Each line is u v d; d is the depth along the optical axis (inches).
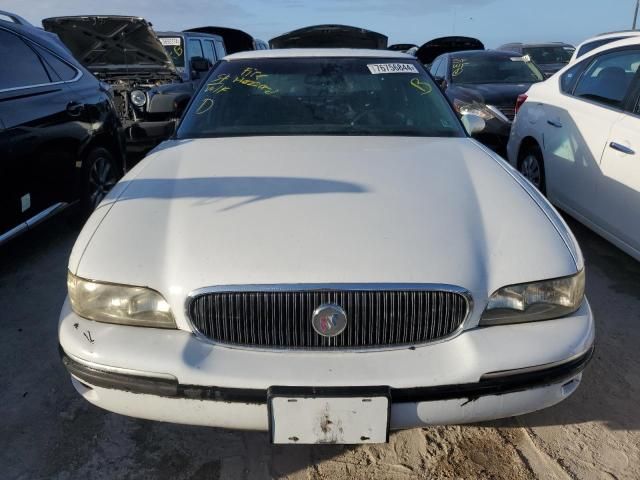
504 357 70.3
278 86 131.0
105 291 74.1
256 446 88.4
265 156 105.1
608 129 143.6
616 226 138.0
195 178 95.8
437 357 70.8
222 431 91.6
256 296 71.4
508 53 342.0
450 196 88.1
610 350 112.3
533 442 88.5
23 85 144.9
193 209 84.6
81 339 73.4
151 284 73.4
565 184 164.1
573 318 76.0
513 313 74.0
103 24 301.6
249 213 82.5
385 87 131.6
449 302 72.0
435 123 125.0
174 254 76.1
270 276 71.8
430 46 549.0
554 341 72.6
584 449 87.0
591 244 166.4
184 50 347.9
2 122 131.6
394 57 141.9
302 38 330.6
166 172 99.9
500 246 77.8
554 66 447.8
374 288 70.9
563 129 167.5
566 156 163.5
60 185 156.0
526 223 82.4
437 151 109.0
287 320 71.7
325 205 84.1
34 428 91.7
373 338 72.2
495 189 91.8
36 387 101.8
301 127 121.5
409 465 84.3
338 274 71.9
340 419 69.3
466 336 72.2
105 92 184.2
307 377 68.7
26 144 138.9
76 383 78.1
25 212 140.7
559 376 72.5
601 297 134.5
